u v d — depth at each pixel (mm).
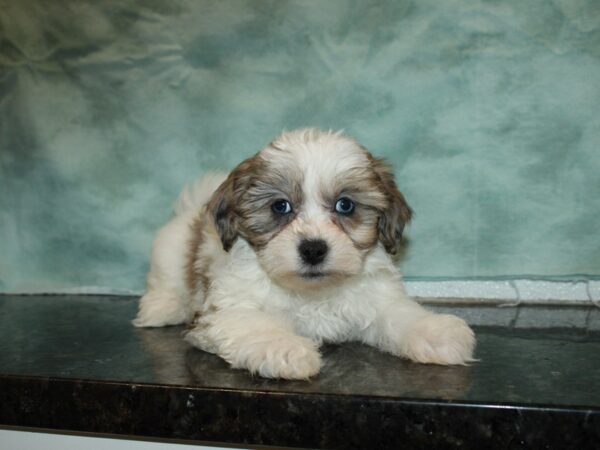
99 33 523
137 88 524
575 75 466
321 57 495
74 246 550
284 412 265
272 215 366
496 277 491
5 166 549
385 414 257
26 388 299
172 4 510
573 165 473
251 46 504
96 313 486
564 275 483
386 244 385
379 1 481
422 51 480
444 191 490
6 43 536
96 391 289
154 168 530
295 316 383
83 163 540
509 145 478
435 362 328
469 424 251
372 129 493
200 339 362
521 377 296
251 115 510
